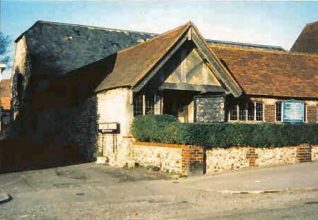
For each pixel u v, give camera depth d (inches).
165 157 719.7
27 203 489.4
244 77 978.7
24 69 1275.8
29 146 1038.4
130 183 624.4
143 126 781.3
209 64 896.3
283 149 783.7
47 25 1336.1
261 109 957.2
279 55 1109.7
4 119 1776.6
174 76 868.0
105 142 894.4
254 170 714.2
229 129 720.3
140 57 908.0
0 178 702.5
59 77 1143.6
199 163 685.9
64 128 1059.3
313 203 454.3
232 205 456.8
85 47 1330.0
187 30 856.3
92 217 410.6
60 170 773.9
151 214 418.6
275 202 467.5
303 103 989.2
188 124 682.8
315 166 738.2
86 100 976.3
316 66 1123.3
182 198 509.0
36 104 1170.0
